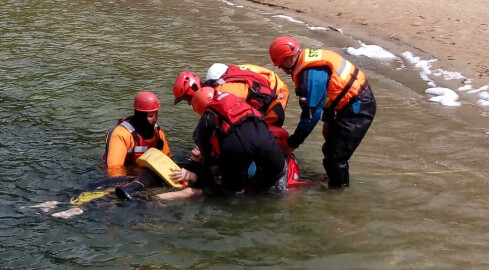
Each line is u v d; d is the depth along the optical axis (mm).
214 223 4992
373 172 5945
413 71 9125
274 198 5395
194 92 5613
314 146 6629
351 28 11602
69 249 4621
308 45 10711
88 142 6629
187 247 4648
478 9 11977
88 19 12953
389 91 8383
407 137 6820
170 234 4832
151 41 11094
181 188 5406
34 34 11539
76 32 11758
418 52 9844
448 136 6844
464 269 4254
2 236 4789
